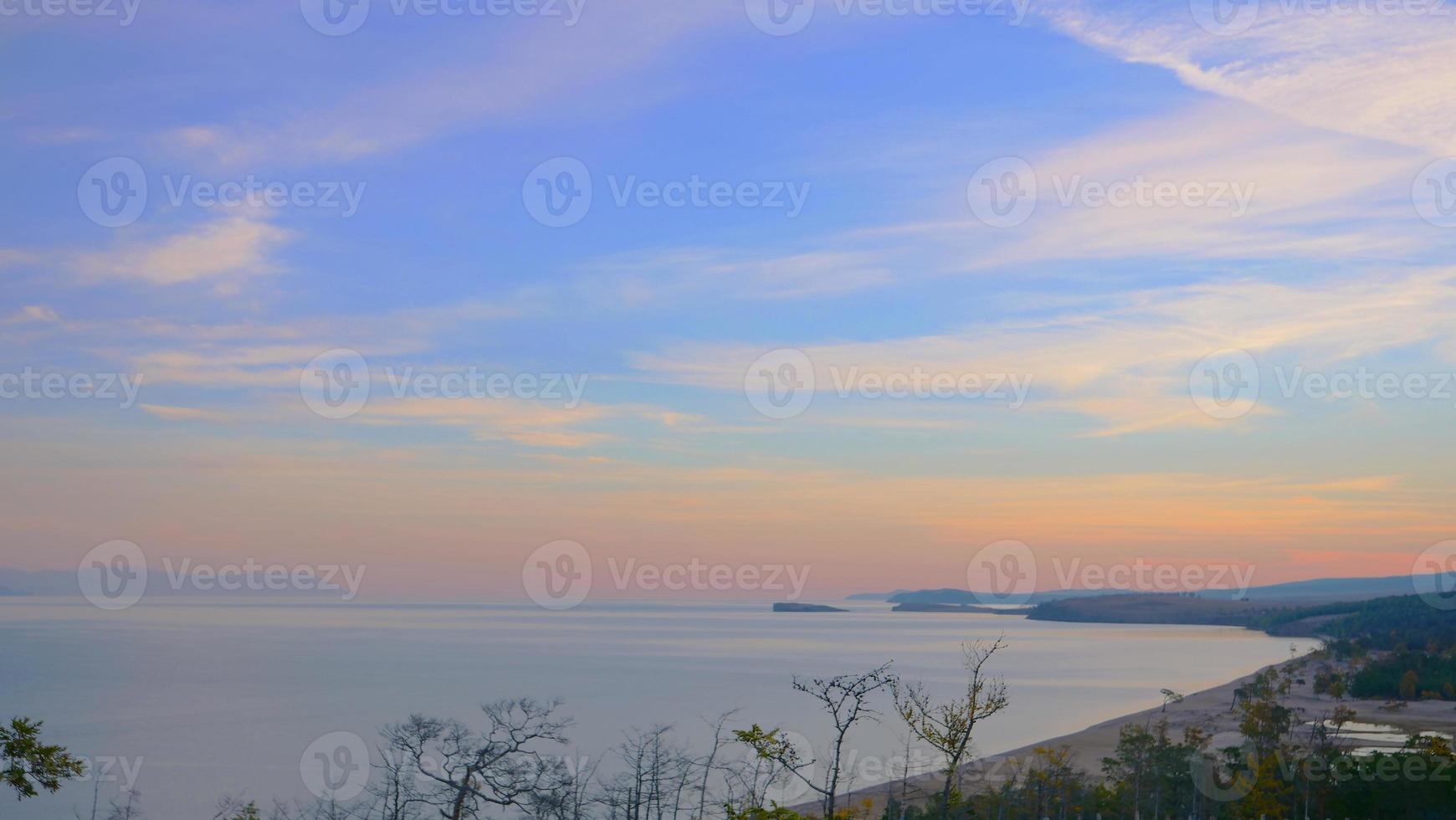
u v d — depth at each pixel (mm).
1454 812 40969
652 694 104750
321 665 150000
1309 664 116188
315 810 42344
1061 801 46656
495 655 176375
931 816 38625
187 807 51594
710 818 27953
